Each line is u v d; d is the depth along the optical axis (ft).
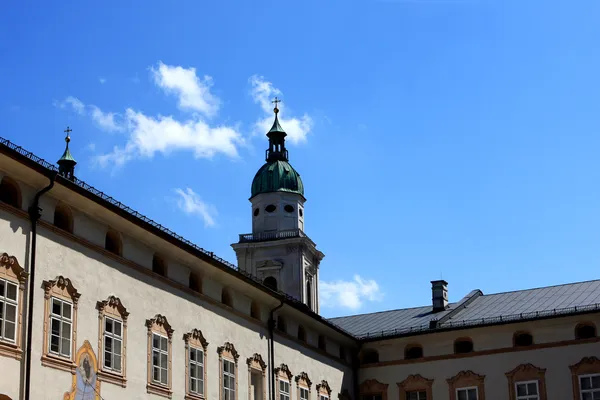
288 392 207.41
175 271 170.91
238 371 186.50
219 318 182.60
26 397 127.34
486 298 270.46
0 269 127.54
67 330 138.92
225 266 181.88
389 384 245.86
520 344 234.38
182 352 168.25
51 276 137.08
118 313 151.84
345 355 247.50
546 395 226.58
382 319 274.36
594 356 223.51
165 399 160.66
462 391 236.43
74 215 145.07
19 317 129.80
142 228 158.10
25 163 131.95
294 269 315.37
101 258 149.59
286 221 322.96
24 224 133.69
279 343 206.80
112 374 147.54
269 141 339.36
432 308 275.39
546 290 263.29
